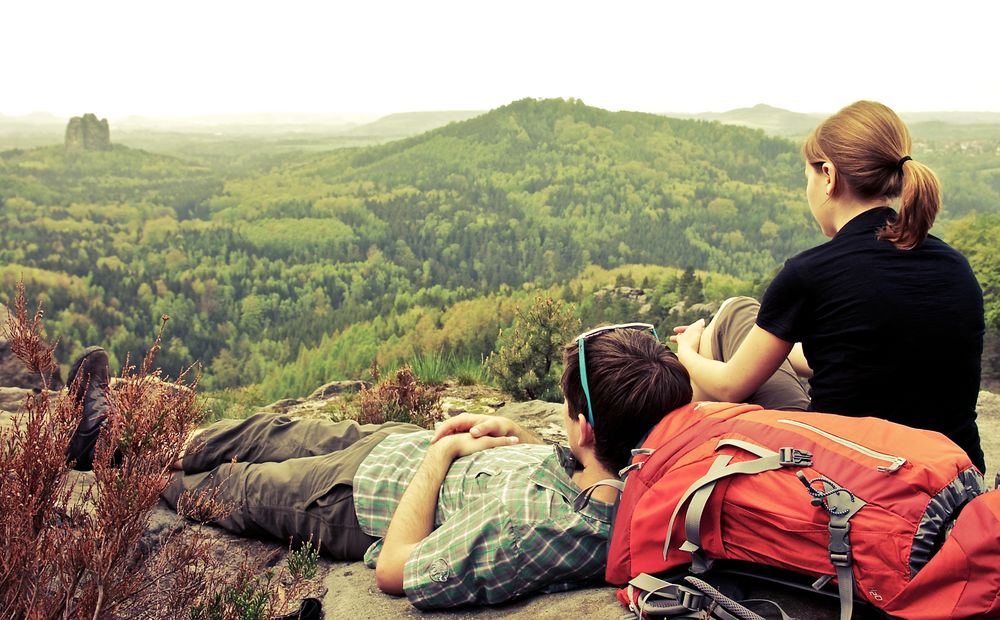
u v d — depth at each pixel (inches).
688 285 5162.4
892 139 79.4
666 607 61.2
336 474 97.7
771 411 68.6
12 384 225.1
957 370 74.2
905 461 55.8
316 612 86.0
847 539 53.6
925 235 75.6
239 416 279.1
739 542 60.2
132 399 70.7
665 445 67.9
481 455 90.7
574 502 76.2
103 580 64.8
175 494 105.9
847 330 76.0
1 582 62.3
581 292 6053.2
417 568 79.9
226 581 94.7
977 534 48.8
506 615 77.8
